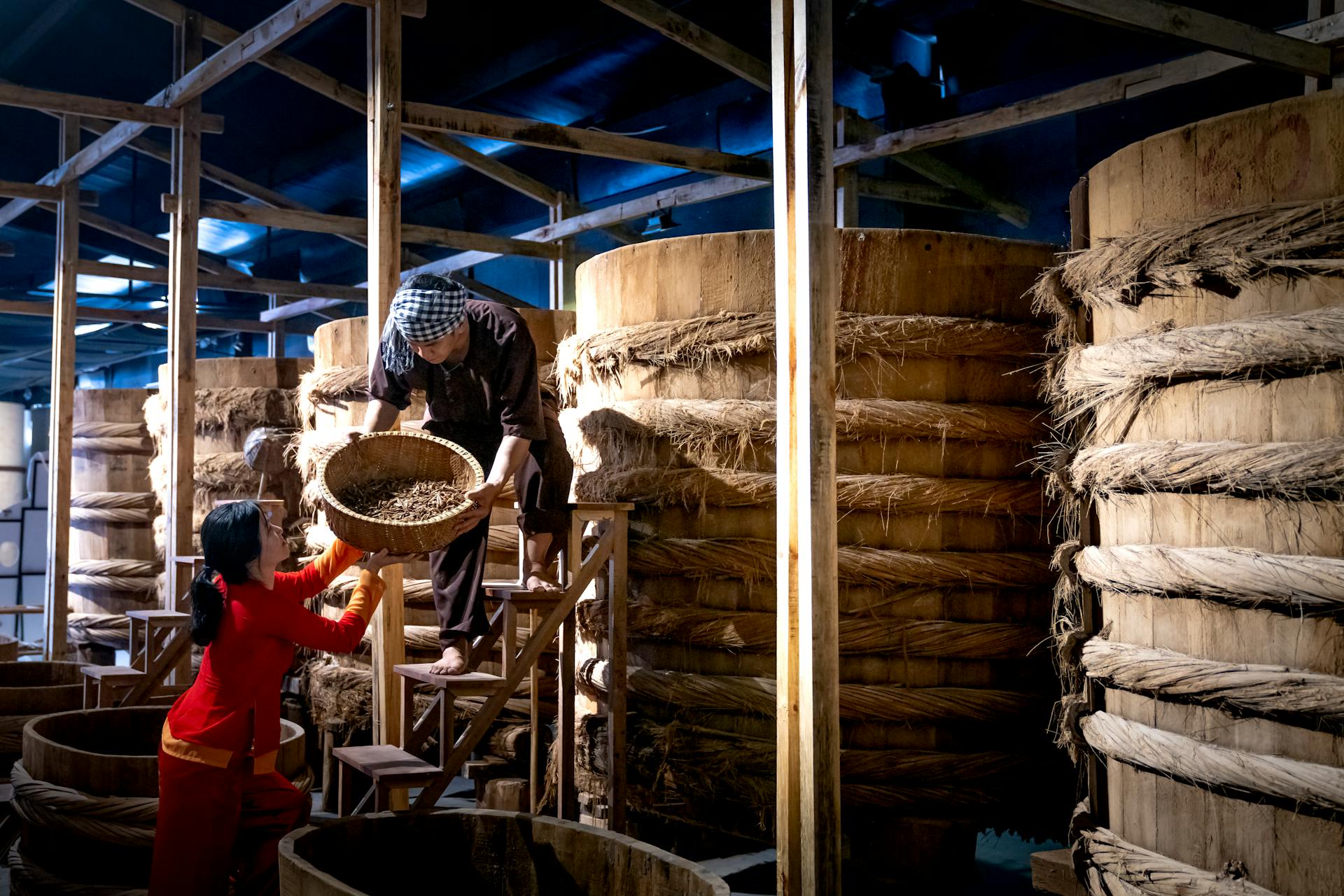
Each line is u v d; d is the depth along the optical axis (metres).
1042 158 7.57
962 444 4.39
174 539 6.75
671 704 4.57
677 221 9.96
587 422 4.90
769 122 8.73
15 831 4.70
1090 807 3.45
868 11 7.93
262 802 3.56
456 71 9.99
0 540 10.48
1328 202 2.81
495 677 4.05
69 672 6.00
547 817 3.30
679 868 2.90
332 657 5.99
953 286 4.42
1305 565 2.76
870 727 4.30
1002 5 7.73
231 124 11.46
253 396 7.03
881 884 4.22
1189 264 3.08
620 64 9.32
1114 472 3.27
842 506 4.33
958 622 4.33
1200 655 3.04
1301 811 2.78
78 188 8.73
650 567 4.61
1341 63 4.30
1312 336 2.77
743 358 4.50
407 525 3.47
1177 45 6.76
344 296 11.20
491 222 11.45
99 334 17.45
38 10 10.09
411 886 3.31
